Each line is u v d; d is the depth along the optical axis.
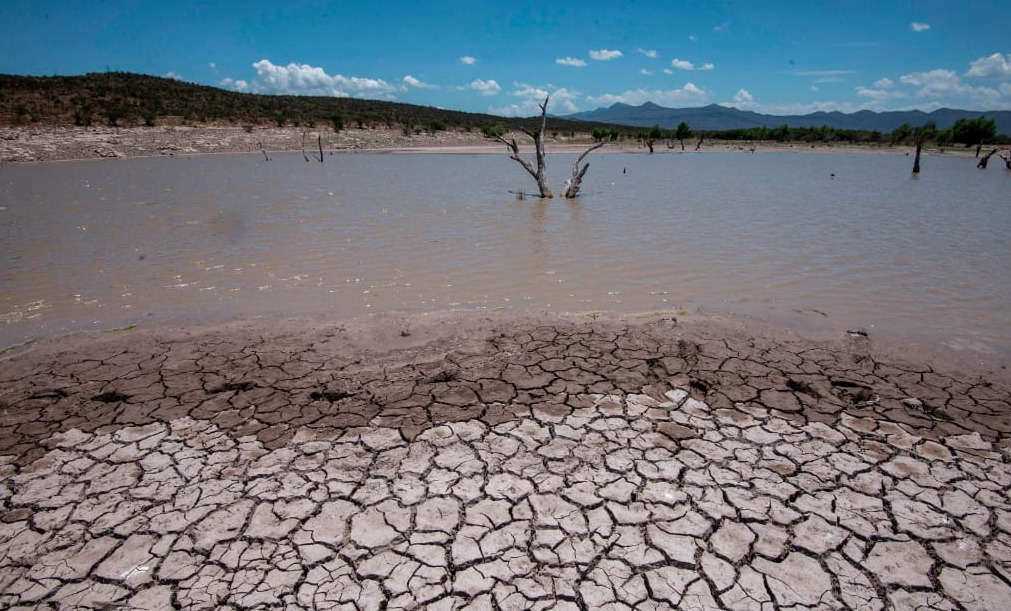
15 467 3.54
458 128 65.25
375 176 23.70
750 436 3.85
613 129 83.88
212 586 2.66
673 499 3.23
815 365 4.96
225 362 5.08
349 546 2.89
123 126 39.88
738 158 41.47
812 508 3.16
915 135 64.06
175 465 3.55
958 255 9.23
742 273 8.16
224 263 8.73
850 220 12.63
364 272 8.25
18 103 39.53
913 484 3.36
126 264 8.66
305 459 3.61
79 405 4.29
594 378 4.71
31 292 7.29
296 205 14.77
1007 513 3.12
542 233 11.04
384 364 5.04
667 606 2.56
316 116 59.00
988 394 4.43
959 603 2.57
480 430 3.93
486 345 5.45
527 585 2.67
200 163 30.48
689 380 4.66
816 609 2.55
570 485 3.35
